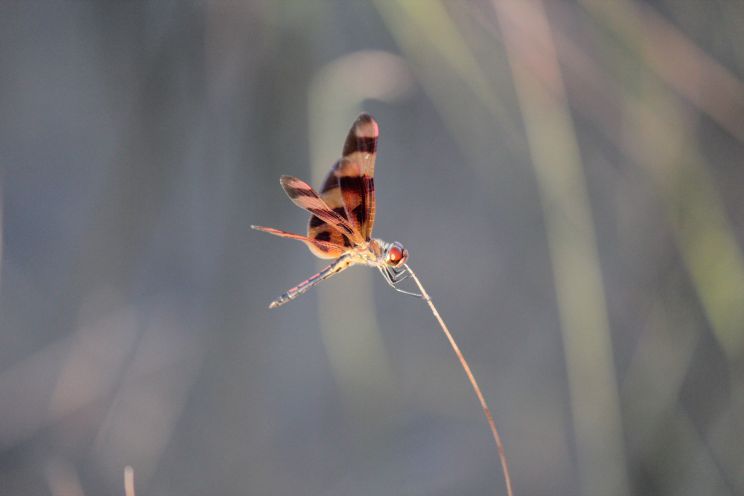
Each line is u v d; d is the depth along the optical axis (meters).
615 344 1.67
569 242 1.58
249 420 1.70
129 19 1.68
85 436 1.69
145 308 1.70
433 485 1.70
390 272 1.58
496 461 1.71
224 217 1.69
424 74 1.62
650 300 1.64
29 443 1.68
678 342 1.62
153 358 1.70
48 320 1.70
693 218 1.60
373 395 1.62
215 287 1.69
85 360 1.69
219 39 1.66
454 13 1.61
